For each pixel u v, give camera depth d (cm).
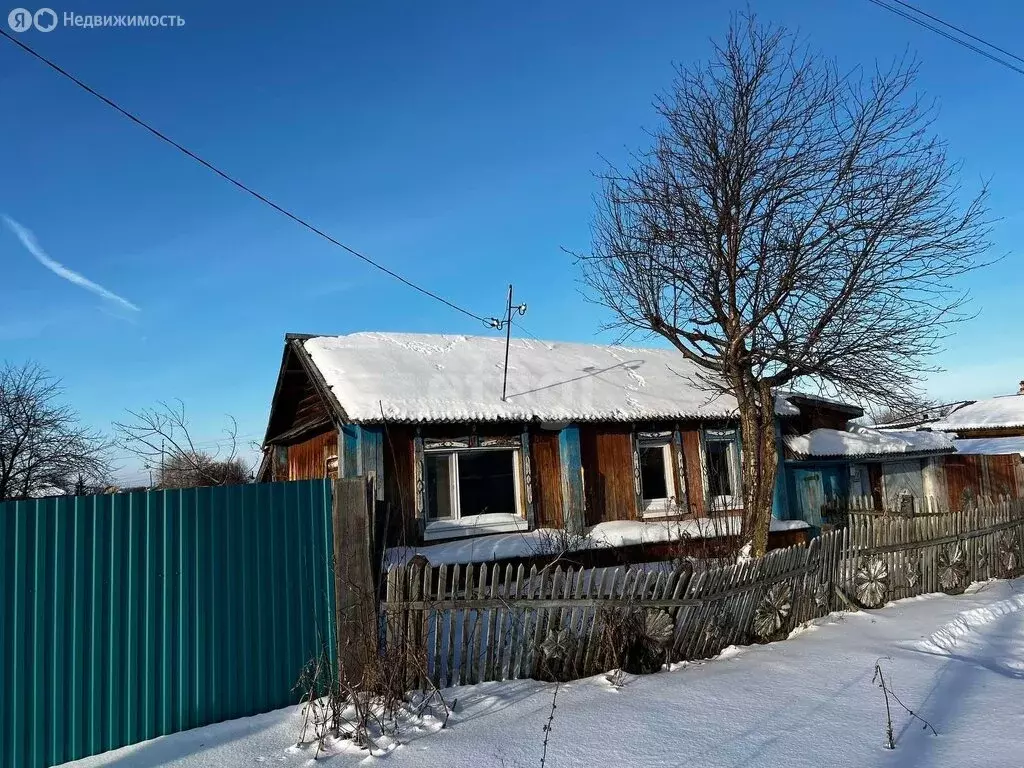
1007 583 1114
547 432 1233
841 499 1577
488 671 577
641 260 1115
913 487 1812
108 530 464
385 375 1158
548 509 1205
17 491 2206
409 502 1080
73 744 438
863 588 915
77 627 447
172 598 481
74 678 443
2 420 2242
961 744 461
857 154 1002
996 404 3167
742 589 720
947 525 1070
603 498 1269
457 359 1334
